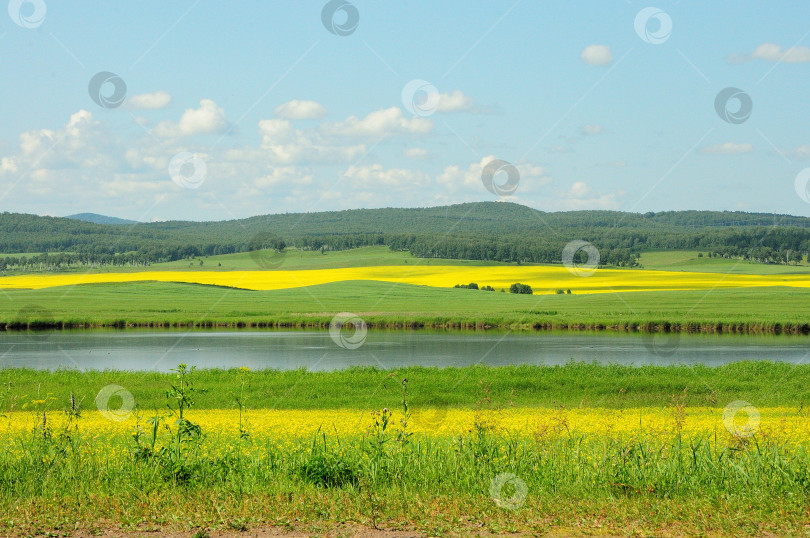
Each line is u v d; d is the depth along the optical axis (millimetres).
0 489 8648
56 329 67938
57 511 7871
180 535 7277
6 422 16922
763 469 9203
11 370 28875
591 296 101875
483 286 123062
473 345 49938
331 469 9156
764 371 28359
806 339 54625
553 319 68438
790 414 19344
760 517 7652
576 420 16984
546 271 145375
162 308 85625
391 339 55781
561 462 9781
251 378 26859
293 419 18031
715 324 64250
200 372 28984
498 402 22703
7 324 69375
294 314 76125
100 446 11859
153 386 25047
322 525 7500
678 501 8242
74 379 26562
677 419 11883
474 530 7375
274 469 9641
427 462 9742
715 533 7262
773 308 79688
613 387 25312
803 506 7898
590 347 48125
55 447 10156
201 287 119438
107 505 8078
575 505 8109
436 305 90750
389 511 7871
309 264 166750
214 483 9094
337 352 45406
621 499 8328
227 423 17047
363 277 139250
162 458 9531
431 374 27906
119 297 103312
